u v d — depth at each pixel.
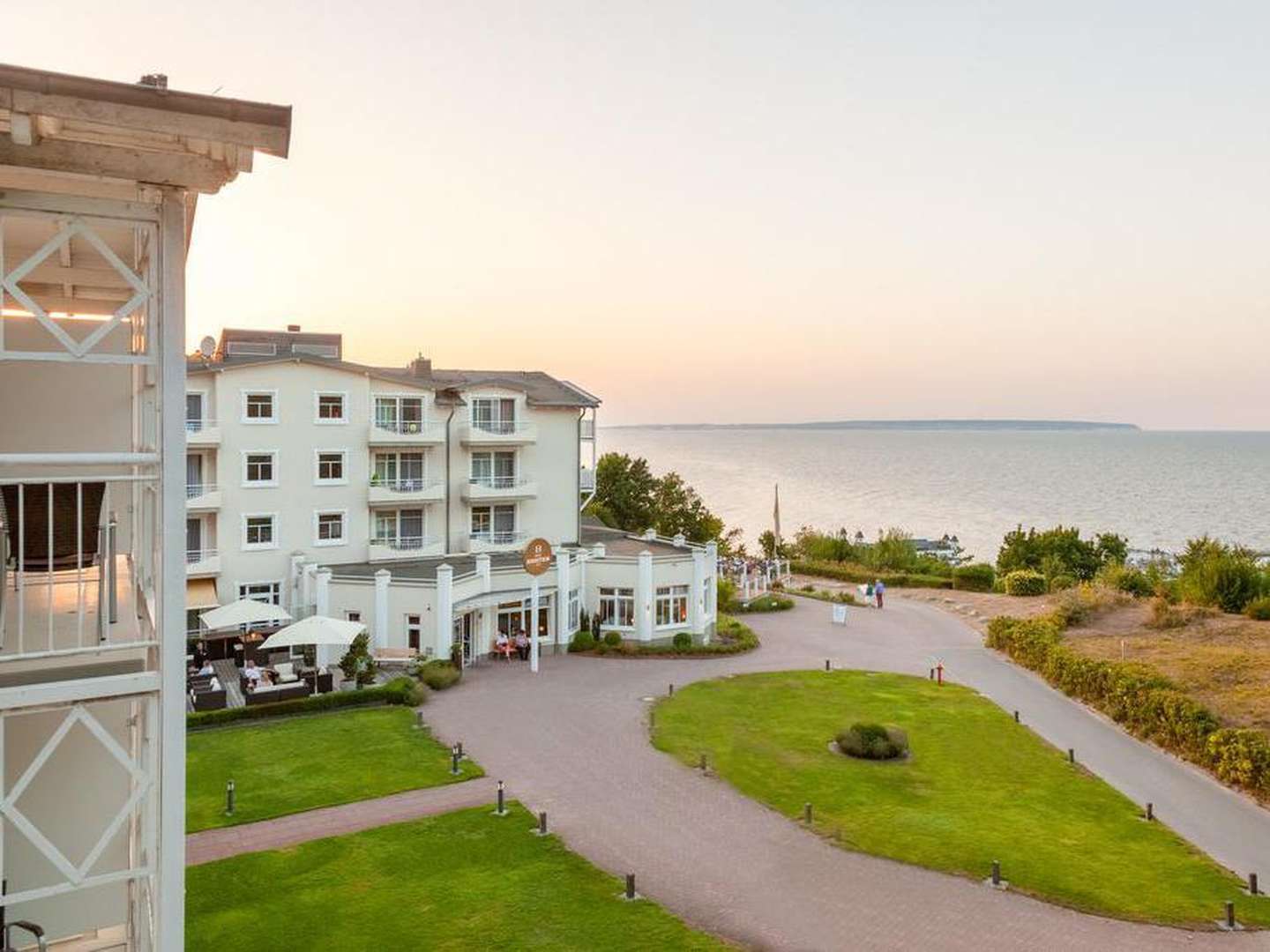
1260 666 32.31
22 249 10.15
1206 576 45.59
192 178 7.19
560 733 27.06
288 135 6.45
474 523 43.53
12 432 12.40
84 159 6.90
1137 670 30.81
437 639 34.44
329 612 35.38
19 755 10.26
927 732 28.53
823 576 66.50
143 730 9.23
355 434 39.47
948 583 60.12
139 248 9.24
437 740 26.17
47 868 10.34
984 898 17.52
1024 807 22.39
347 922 15.91
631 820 20.80
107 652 7.74
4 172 8.48
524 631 38.19
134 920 9.84
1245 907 17.44
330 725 27.47
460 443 42.59
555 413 45.66
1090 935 16.23
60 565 8.63
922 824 21.03
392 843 19.16
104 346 12.87
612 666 36.56
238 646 35.06
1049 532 66.69
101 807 10.59
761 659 38.94
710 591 43.41
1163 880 18.52
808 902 17.20
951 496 190.38
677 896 17.27
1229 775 24.19
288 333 44.00
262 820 20.27
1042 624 40.47
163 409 7.29
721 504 166.38
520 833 19.80
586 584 40.91
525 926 15.90
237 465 36.72
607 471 64.81
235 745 25.41
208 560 35.72
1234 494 197.25
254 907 16.38
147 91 6.05
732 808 21.70
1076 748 27.28
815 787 23.33
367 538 39.97
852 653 40.69
